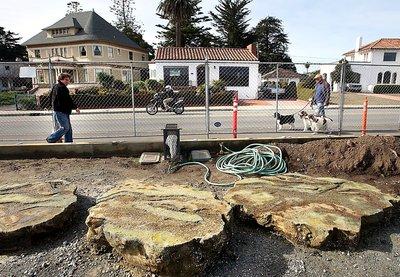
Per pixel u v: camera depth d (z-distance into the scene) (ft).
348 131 33.58
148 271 10.30
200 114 50.70
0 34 208.33
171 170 20.25
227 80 78.18
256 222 12.90
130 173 19.81
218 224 11.16
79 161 22.26
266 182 15.88
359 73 126.52
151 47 179.73
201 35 139.03
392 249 11.84
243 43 143.54
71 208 13.21
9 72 110.11
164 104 51.03
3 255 11.49
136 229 10.77
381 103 68.74
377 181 18.21
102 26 144.56
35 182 15.74
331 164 20.06
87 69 101.91
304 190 14.79
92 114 52.01
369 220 12.57
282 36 187.21
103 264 10.91
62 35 141.59
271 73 99.71
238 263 11.02
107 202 12.87
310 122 32.40
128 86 66.08
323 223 11.80
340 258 11.23
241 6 137.28
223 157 21.67
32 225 11.64
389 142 20.36
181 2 109.29
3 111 57.62
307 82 77.92
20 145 22.75
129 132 35.35
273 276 10.37
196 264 10.16
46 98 59.82
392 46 128.06
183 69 77.41
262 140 23.80
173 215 11.77
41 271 10.62
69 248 11.85
